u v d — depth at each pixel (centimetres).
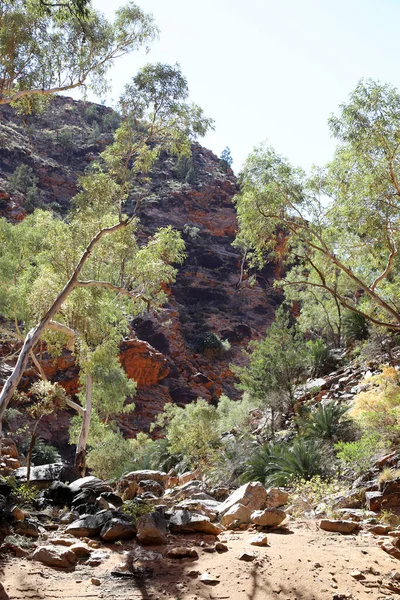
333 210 1134
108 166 1410
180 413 2142
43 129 9600
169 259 1569
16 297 2106
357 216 1078
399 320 1066
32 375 4191
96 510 678
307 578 466
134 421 4712
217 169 10188
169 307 6931
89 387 2159
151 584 455
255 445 1638
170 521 608
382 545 577
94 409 3047
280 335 2036
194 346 6331
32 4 1138
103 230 1208
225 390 5906
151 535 559
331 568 493
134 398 4859
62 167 8650
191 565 496
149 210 8150
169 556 519
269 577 466
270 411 1998
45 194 8006
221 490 1085
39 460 2973
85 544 543
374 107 1073
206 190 9019
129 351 4909
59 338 1583
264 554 521
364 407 1490
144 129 1357
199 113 1322
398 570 509
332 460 1255
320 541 589
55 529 618
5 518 589
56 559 493
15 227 2252
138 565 496
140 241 6975
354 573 482
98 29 1255
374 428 1262
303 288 3588
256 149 1179
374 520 739
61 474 862
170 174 9412
